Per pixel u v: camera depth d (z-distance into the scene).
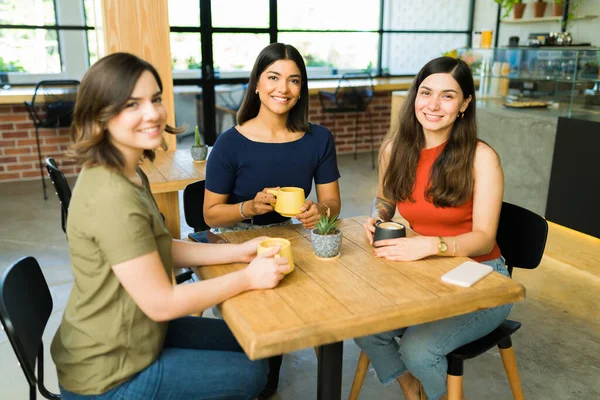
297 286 1.32
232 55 6.30
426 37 7.30
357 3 6.80
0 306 1.20
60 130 5.39
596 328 2.63
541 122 3.65
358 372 1.90
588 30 5.87
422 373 1.56
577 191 3.47
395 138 1.87
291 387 2.18
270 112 1.99
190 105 6.23
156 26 3.31
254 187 2.04
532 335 2.56
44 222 4.18
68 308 1.31
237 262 1.51
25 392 2.12
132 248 1.17
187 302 1.22
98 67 1.20
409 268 1.45
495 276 1.40
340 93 6.11
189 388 1.33
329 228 1.51
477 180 1.73
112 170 1.21
